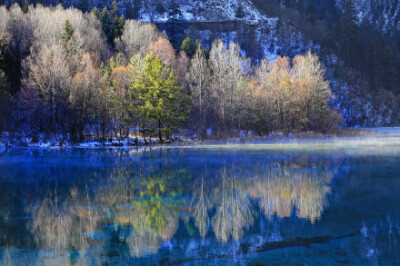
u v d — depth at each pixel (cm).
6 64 5444
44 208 1470
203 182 2008
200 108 5434
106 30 8769
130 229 1188
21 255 975
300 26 14200
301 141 5016
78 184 1986
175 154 3453
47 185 1969
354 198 1603
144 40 7781
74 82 4628
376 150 3662
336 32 12525
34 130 4616
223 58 6525
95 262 925
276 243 1054
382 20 19762
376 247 1008
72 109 4572
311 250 990
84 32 7300
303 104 6097
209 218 1316
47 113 4553
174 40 10925
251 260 927
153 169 2506
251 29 13538
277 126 5956
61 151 3894
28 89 4669
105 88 4925
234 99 5544
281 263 906
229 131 5469
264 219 1297
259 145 4416
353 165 2605
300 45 12538
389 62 12150
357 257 941
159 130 4872
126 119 4788
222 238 1096
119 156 3350
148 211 1411
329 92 6919
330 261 914
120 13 13175
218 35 12912
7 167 2672
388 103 10831
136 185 1944
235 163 2762
